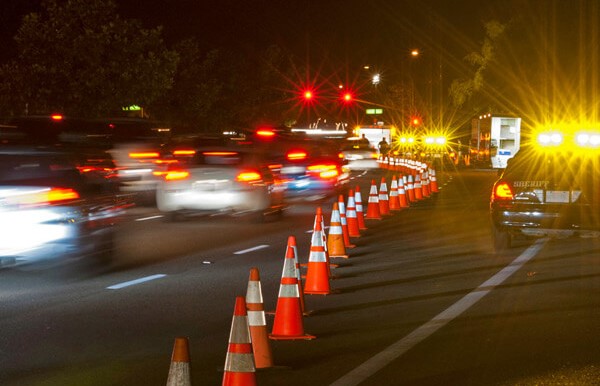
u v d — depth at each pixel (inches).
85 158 698.2
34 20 1732.3
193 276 644.7
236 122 3016.7
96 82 1743.4
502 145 2704.2
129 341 437.1
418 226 1037.8
